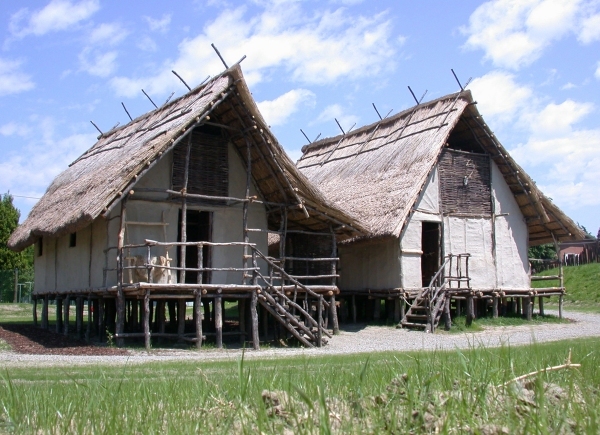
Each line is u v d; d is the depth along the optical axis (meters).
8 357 14.86
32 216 25.75
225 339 20.64
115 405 5.27
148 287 17.27
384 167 27.33
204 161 20.33
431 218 25.88
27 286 45.62
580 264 46.22
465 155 27.06
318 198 20.72
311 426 4.28
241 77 19.06
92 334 21.72
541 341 17.86
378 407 5.04
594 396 5.67
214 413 5.18
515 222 28.09
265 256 19.45
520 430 4.45
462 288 23.91
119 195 17.55
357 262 27.06
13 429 5.07
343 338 20.86
